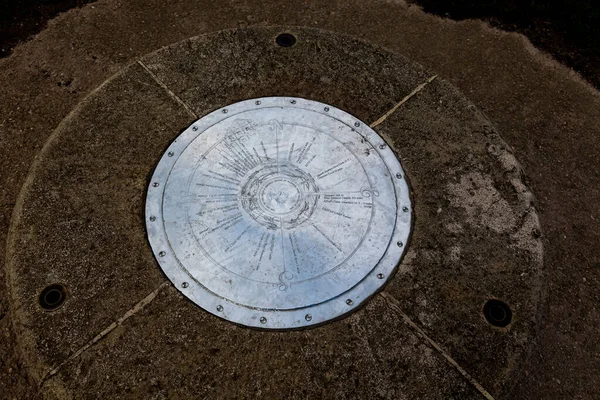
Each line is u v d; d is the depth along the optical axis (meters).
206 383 1.34
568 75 2.55
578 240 2.03
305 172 1.71
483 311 1.48
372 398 1.33
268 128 1.83
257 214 1.62
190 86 1.94
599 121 2.39
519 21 2.76
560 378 1.75
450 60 2.58
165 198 1.65
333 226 1.61
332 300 1.48
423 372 1.38
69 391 1.33
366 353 1.40
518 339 1.43
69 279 1.50
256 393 1.33
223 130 1.82
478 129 1.85
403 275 1.53
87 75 2.43
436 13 2.78
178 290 1.49
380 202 1.66
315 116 1.87
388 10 2.79
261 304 1.47
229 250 1.55
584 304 1.89
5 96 2.35
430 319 1.46
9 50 2.52
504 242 1.60
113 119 1.83
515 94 2.47
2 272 1.88
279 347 1.40
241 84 1.95
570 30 2.72
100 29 2.61
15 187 2.08
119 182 1.69
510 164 1.77
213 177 1.70
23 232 1.58
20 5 2.69
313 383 1.35
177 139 1.79
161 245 1.56
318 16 2.73
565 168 2.23
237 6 2.75
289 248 1.56
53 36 2.58
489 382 1.37
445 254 1.57
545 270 1.57
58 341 1.40
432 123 1.86
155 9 2.71
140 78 1.95
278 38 2.10
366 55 2.06
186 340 1.41
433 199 1.68
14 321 1.44
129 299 1.47
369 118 1.87
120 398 1.32
